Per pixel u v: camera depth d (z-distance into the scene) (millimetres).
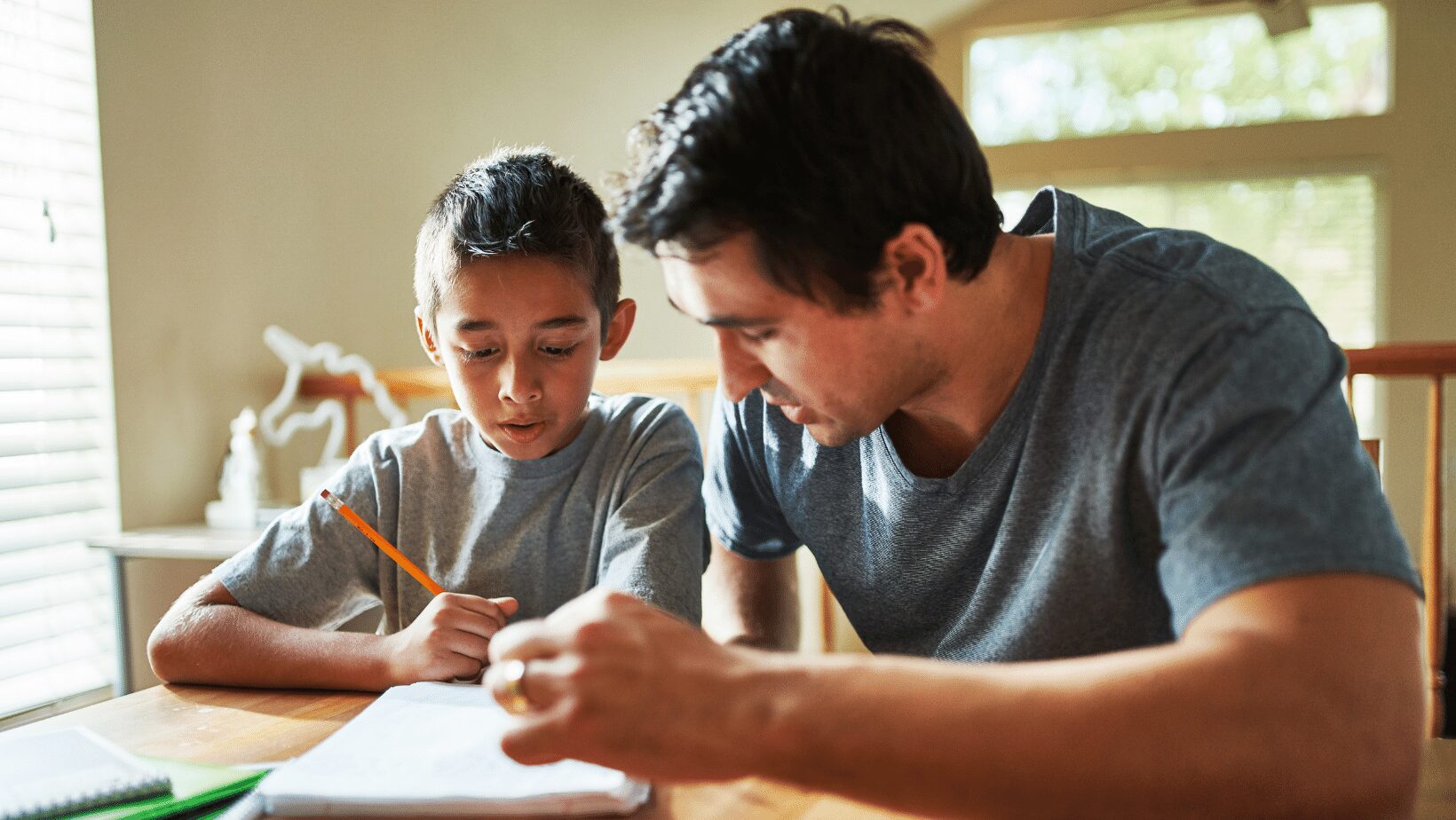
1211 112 5449
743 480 1044
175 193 2242
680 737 533
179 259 2254
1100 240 790
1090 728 515
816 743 522
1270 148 5332
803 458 952
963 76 5656
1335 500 596
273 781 646
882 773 519
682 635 573
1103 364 735
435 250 1038
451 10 3174
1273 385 637
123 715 846
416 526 1096
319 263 2652
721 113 634
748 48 660
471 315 989
